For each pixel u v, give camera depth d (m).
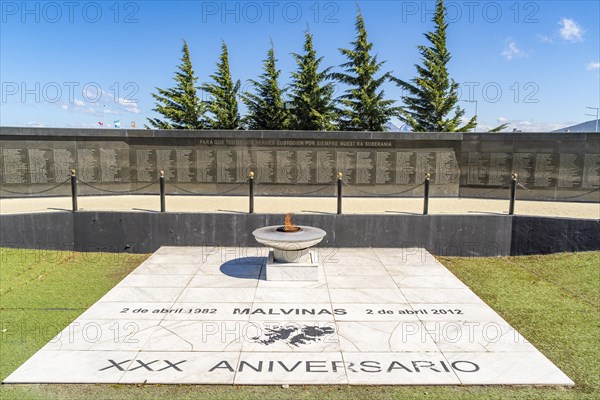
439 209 12.71
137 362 5.55
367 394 4.92
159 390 4.97
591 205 13.68
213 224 11.49
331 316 7.09
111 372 5.32
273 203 13.61
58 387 5.02
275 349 5.92
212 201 13.88
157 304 7.55
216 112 28.89
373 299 7.88
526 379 5.23
